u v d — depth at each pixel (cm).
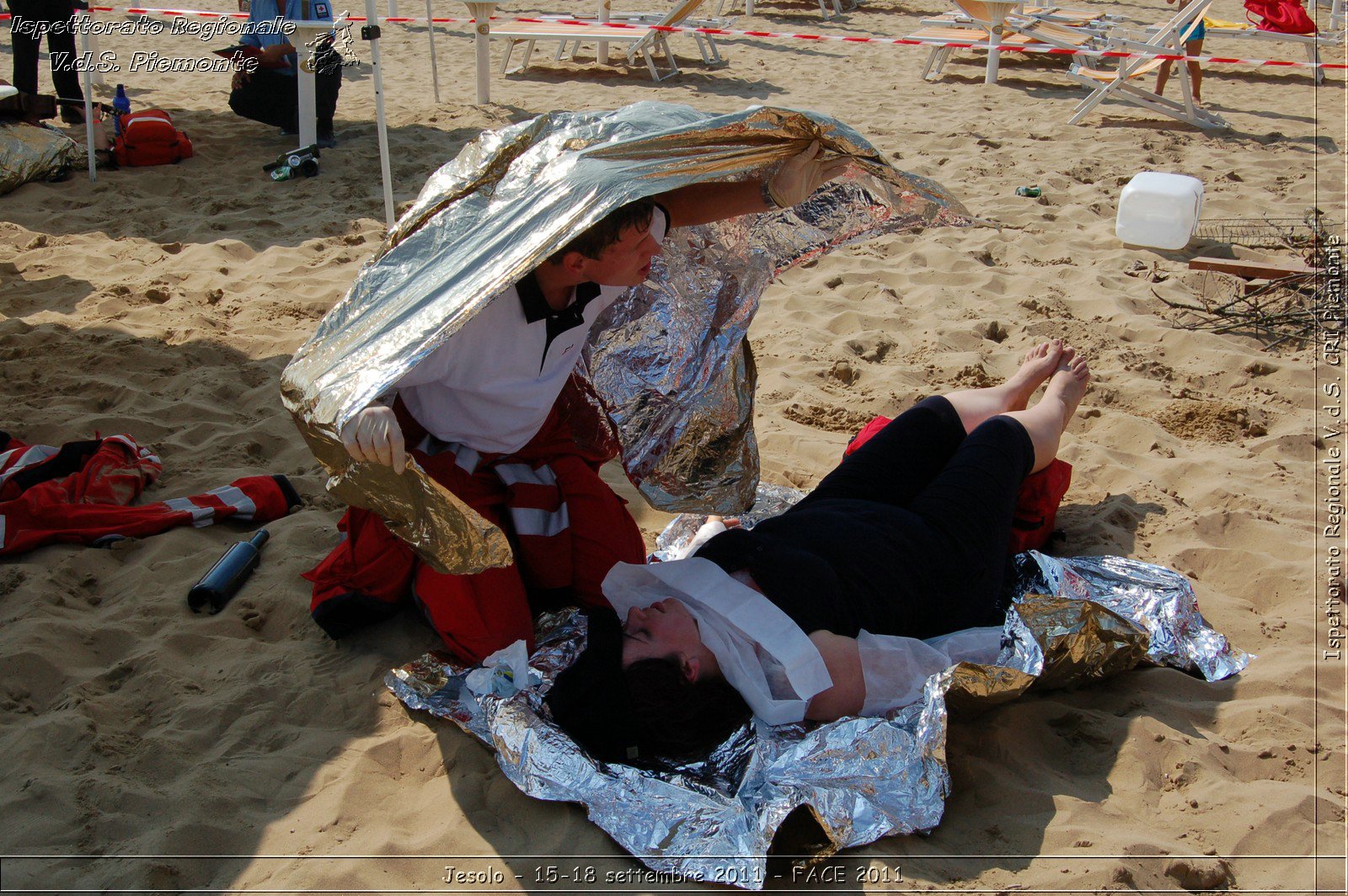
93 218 663
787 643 260
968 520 295
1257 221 678
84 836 240
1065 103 1022
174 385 464
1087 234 665
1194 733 274
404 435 295
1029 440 321
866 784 241
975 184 760
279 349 503
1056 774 262
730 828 232
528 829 247
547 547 304
